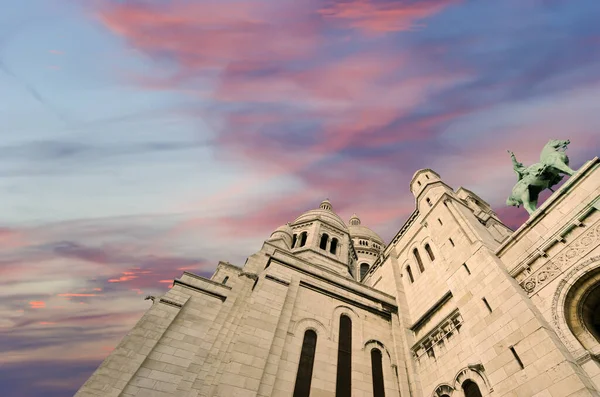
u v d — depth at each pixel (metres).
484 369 13.82
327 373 16.56
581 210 12.85
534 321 12.27
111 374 15.52
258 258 23.38
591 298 11.95
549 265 13.44
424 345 19.33
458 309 17.08
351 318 21.05
